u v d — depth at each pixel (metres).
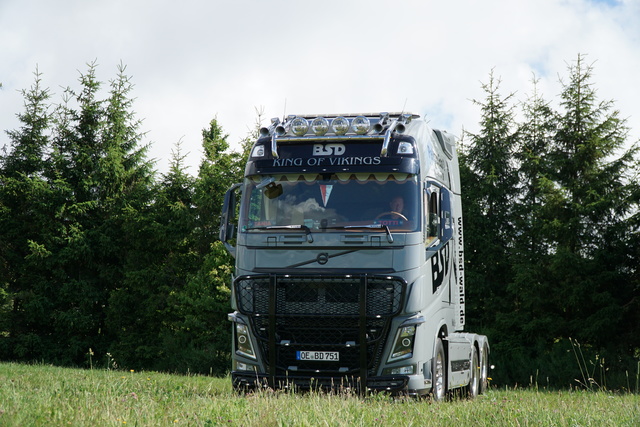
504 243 55.03
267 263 17.19
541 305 48.22
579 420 12.29
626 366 42.38
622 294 46.53
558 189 48.38
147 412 10.63
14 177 66.62
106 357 59.28
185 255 60.06
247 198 17.81
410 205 17.02
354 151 17.53
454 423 11.91
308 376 16.80
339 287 16.83
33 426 9.02
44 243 63.19
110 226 64.00
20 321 63.53
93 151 66.56
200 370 51.62
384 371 16.62
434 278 17.98
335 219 17.05
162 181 64.12
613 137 50.09
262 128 18.30
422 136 18.34
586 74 51.38
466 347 21.69
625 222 46.41
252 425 10.30
